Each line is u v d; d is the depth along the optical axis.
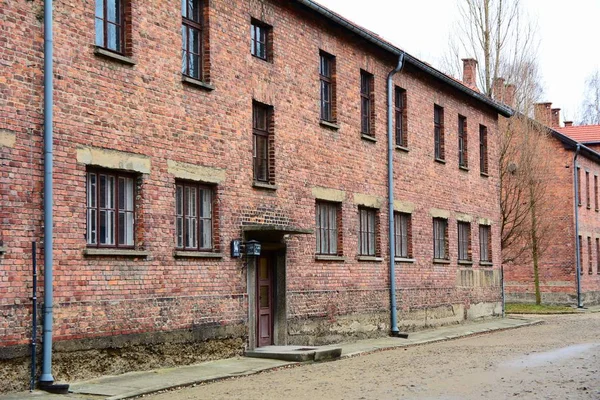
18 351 12.98
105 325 14.61
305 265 20.88
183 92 16.83
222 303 17.66
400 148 25.86
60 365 13.70
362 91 24.42
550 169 45.72
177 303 16.36
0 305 12.74
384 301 24.53
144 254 15.48
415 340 23.47
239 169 18.42
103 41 15.14
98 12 15.08
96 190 14.82
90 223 14.65
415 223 26.80
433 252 28.19
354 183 23.28
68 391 13.05
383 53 25.08
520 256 43.25
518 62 41.00
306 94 21.22
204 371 15.69
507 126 39.44
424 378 14.70
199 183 17.36
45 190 13.42
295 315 20.34
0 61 12.91
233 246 18.00
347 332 22.53
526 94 40.47
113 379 14.34
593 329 28.34
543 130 41.41
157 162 16.02
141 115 15.68
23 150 13.25
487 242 33.50
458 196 30.27
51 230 13.46
